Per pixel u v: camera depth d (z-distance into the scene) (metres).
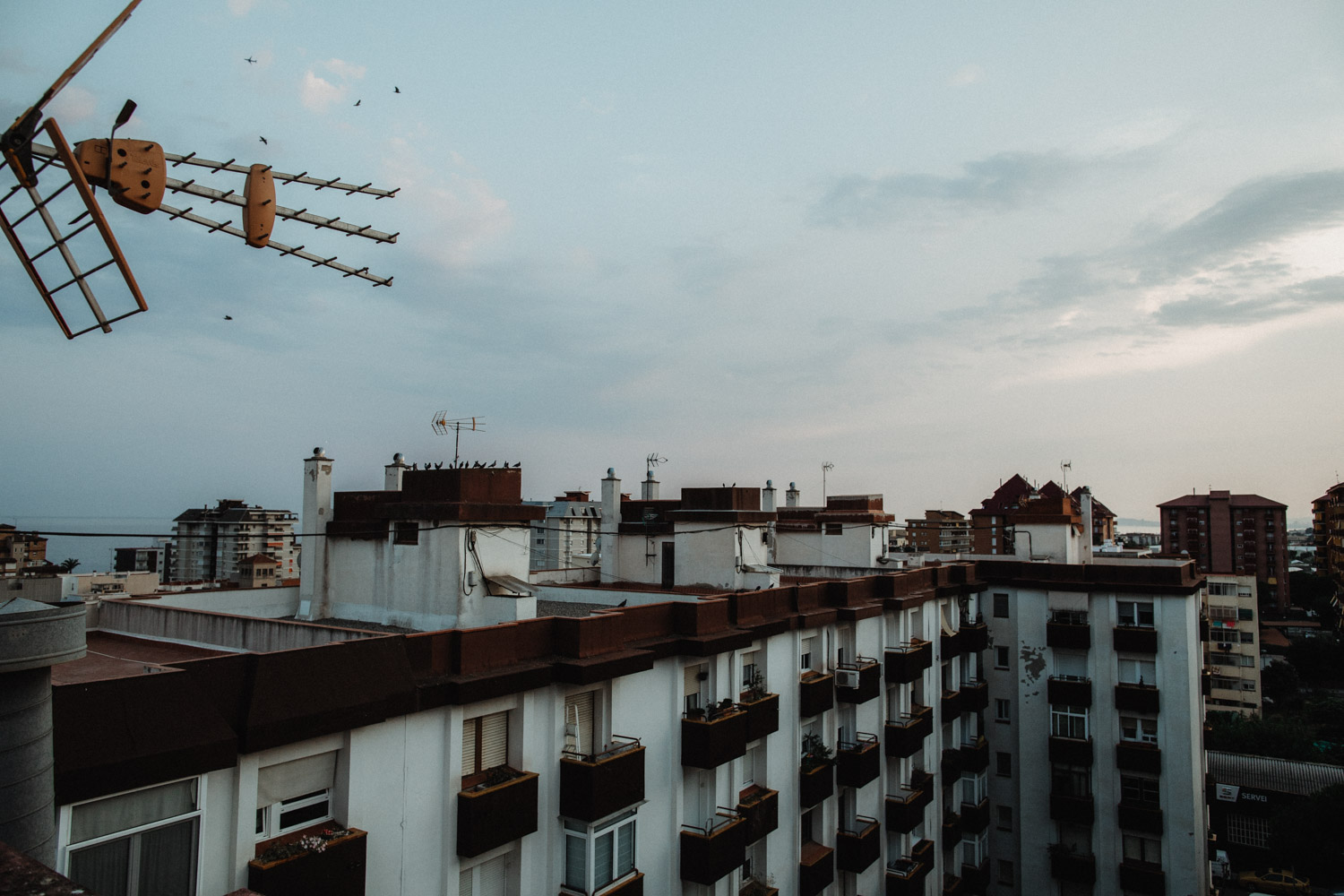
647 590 29.30
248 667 12.55
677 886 20.38
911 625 32.81
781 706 24.84
